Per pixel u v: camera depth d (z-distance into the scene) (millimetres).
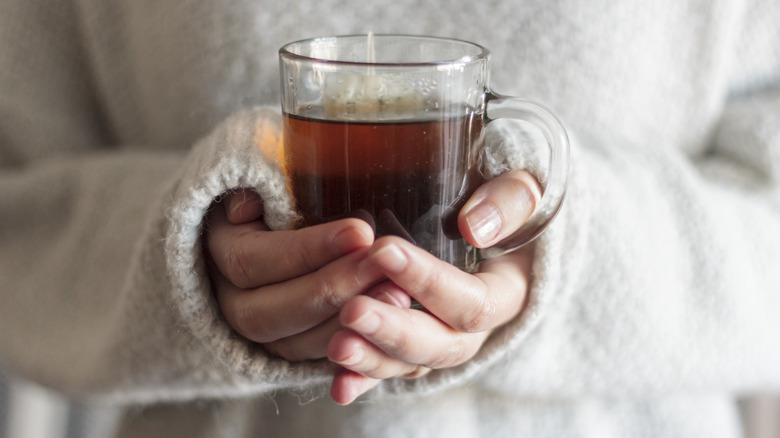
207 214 400
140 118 584
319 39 392
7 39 559
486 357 409
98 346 481
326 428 500
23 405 918
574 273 441
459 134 375
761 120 546
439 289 358
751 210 518
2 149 584
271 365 392
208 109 520
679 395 528
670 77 559
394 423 491
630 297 472
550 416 516
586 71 528
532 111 384
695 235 495
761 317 500
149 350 446
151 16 532
